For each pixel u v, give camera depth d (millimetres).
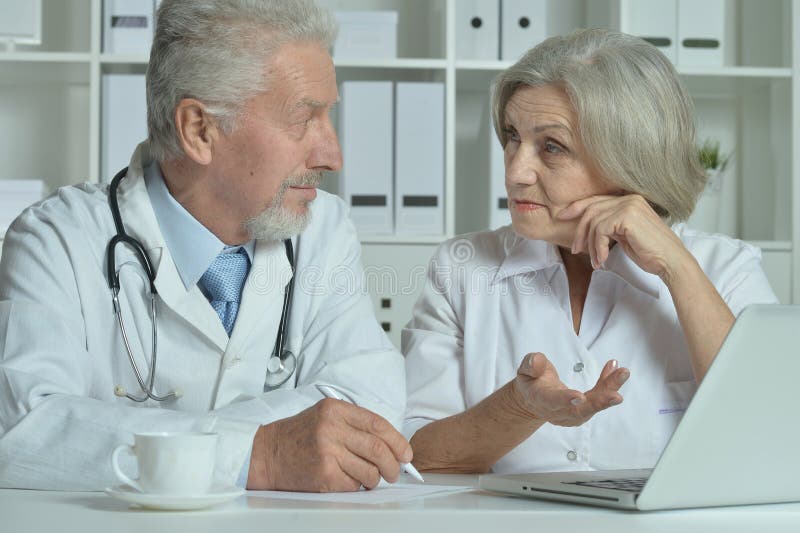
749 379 818
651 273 1439
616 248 1548
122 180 1407
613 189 1488
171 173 1344
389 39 2748
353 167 2682
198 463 871
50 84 2979
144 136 2660
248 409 1204
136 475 1028
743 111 3121
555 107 1435
